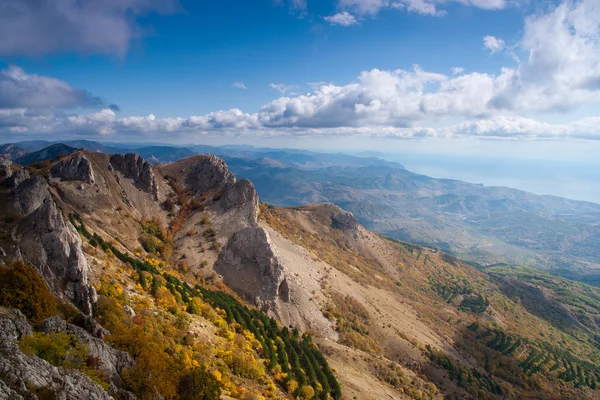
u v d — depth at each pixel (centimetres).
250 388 7931
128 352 5300
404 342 17050
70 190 15612
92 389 3769
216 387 5841
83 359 4306
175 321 8438
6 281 4988
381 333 17350
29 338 3931
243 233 17312
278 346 11444
